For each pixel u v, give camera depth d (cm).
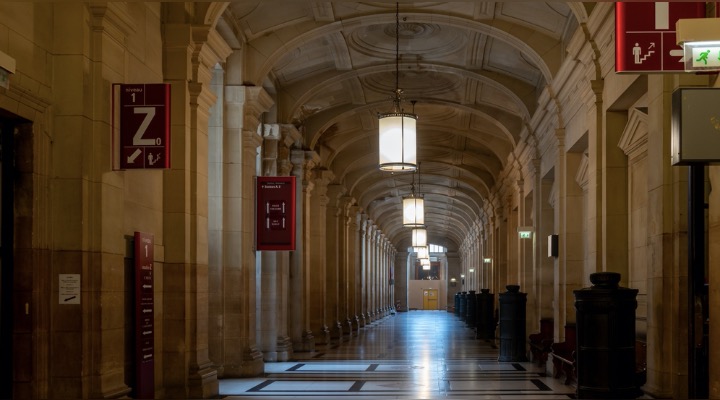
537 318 1812
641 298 1057
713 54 536
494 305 2941
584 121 1273
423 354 2033
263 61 1495
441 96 2084
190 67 1057
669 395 830
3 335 725
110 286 805
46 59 763
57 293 764
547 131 1667
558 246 1484
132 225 912
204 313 1087
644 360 1026
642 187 1052
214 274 1391
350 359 1856
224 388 1250
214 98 1131
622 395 785
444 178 3475
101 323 779
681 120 562
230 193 1427
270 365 1683
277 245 1493
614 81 1071
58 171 773
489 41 1634
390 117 1331
